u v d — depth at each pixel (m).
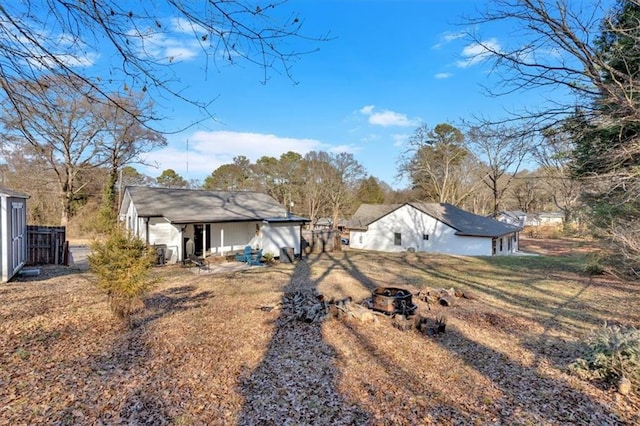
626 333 5.61
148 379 4.95
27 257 14.26
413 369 5.57
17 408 4.05
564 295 10.90
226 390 4.77
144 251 7.64
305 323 7.76
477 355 6.14
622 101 4.57
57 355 5.59
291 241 18.94
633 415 4.14
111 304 7.52
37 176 24.80
